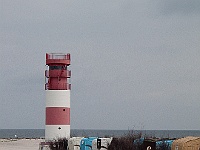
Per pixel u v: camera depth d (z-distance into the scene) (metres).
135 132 81.44
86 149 76.81
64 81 97.75
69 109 98.31
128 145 69.75
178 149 63.69
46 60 98.06
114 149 70.62
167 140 69.31
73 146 80.69
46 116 97.69
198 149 63.00
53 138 96.25
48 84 97.69
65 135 96.88
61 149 87.00
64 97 97.25
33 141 161.25
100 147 73.62
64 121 97.00
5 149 115.38
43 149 90.94
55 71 97.31
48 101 97.50
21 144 139.75
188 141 62.97
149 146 67.69
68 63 97.94
